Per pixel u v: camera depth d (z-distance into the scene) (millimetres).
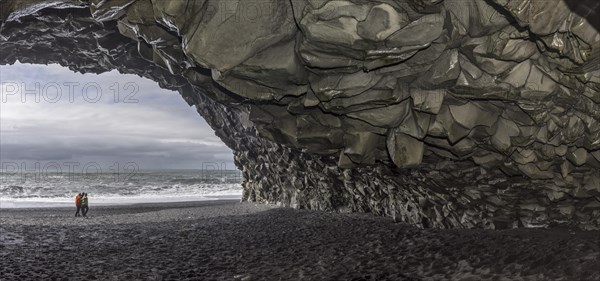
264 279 8648
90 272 9594
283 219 19250
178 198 51844
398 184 14039
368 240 12281
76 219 22312
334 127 9594
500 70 6914
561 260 7387
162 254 11719
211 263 10422
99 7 7270
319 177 20031
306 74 7789
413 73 7500
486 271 7711
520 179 10039
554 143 8344
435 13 6184
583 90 7008
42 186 68500
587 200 10016
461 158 9883
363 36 6336
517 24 6121
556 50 6062
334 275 8578
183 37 7059
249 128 20359
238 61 7078
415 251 10039
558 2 5539
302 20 6371
